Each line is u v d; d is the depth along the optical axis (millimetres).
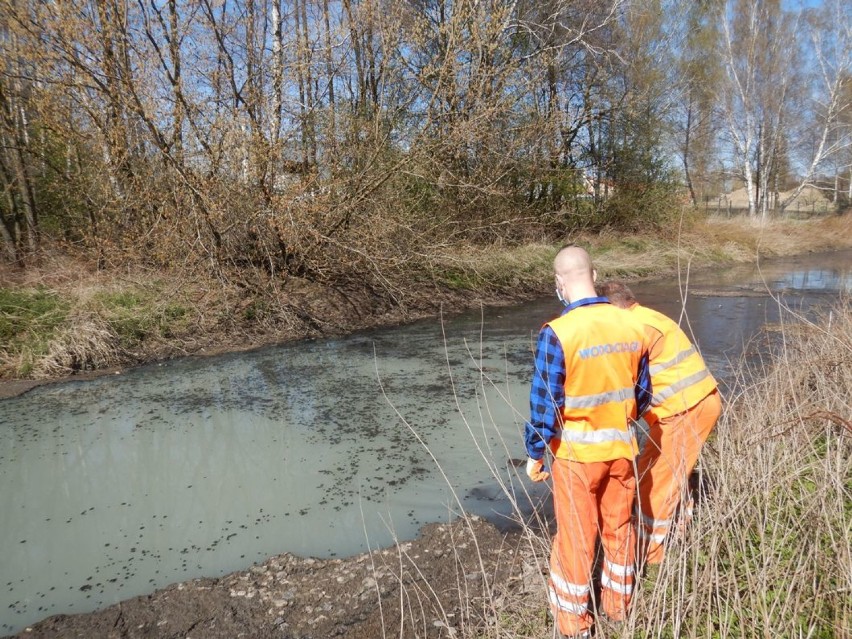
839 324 6551
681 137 28469
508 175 14789
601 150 20031
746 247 20703
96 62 8344
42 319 8023
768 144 31266
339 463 4922
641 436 3580
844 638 2250
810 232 25656
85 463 5023
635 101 18172
